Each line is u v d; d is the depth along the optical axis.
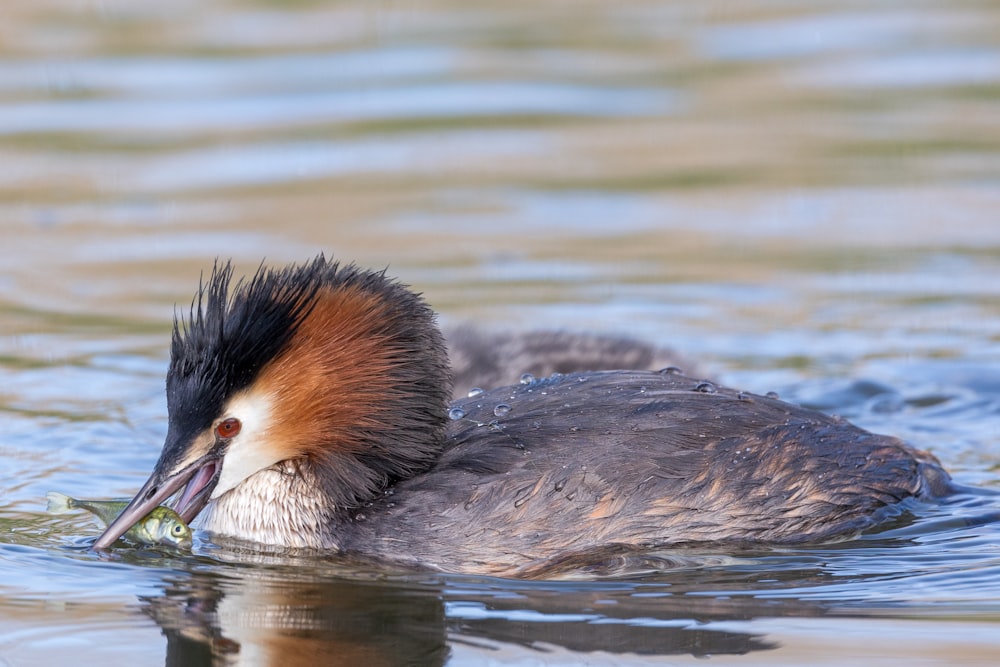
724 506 10.08
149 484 10.20
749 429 10.50
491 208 19.41
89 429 13.08
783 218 18.89
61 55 25.19
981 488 11.30
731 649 8.58
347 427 10.28
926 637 8.75
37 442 12.73
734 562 9.91
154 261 17.67
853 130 22.00
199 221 19.08
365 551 10.06
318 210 19.39
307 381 10.23
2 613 9.17
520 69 24.53
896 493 10.71
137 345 15.29
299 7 27.80
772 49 25.47
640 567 9.82
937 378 14.16
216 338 10.29
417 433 10.30
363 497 10.29
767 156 20.95
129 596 9.48
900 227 18.50
